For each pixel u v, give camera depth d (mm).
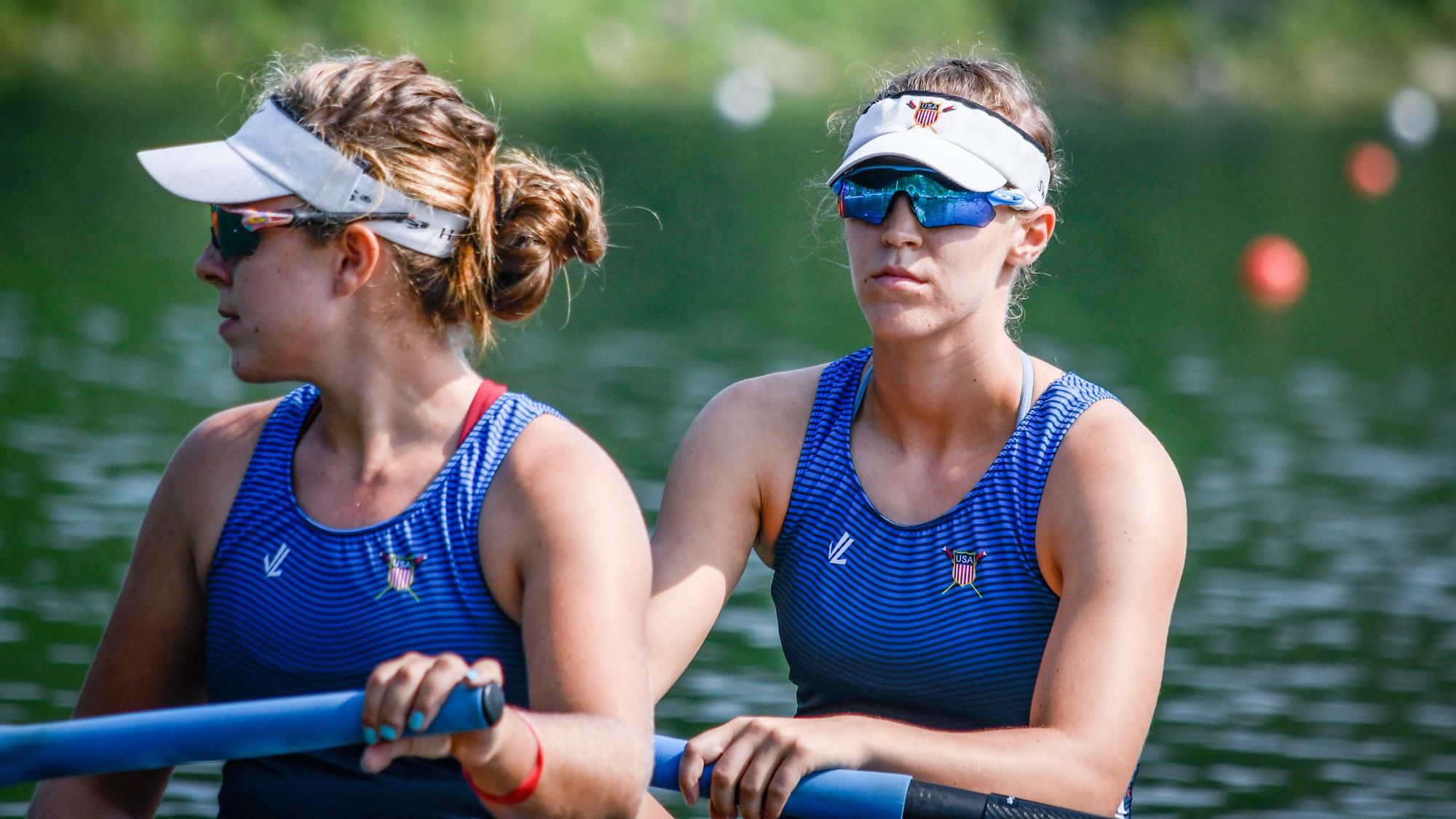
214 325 50312
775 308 57656
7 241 64938
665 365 46656
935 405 12312
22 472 32688
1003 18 164750
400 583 9516
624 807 8977
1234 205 94500
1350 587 28188
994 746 11023
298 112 9453
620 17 144875
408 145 9461
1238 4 174625
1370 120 151750
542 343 49594
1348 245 80188
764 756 10641
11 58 119375
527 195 10094
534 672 9156
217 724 8680
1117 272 69750
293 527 9781
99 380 42031
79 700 10422
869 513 12445
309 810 9742
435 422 9750
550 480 9430
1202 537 31297
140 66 121625
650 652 12367
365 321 9578
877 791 10430
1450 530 31844
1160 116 151125
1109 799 11117
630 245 72812
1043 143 12688
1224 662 24469
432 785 9617
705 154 105125
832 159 104500
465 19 134375
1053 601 12055
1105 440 11938
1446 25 182125
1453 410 43562
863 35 156000
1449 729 21906
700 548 12820
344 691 9375
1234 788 20016
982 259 12031
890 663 12258
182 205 75688
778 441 12945
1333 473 36469
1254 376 48062
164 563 10281
